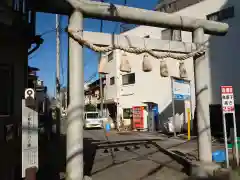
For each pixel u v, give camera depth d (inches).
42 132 554.9
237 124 524.7
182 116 701.9
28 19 279.3
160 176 261.9
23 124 172.1
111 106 1023.6
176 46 277.7
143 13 260.4
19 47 257.1
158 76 786.2
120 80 907.4
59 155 378.3
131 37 258.2
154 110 753.6
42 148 442.6
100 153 410.3
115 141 551.2
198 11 674.2
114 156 381.1
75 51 233.0
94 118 943.7
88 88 1412.4
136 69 829.8
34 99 174.9
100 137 642.8
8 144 229.9
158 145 462.3
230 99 275.7
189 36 697.0
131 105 855.1
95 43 241.3
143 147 466.0
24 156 169.9
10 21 237.5
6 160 223.9
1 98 236.8
